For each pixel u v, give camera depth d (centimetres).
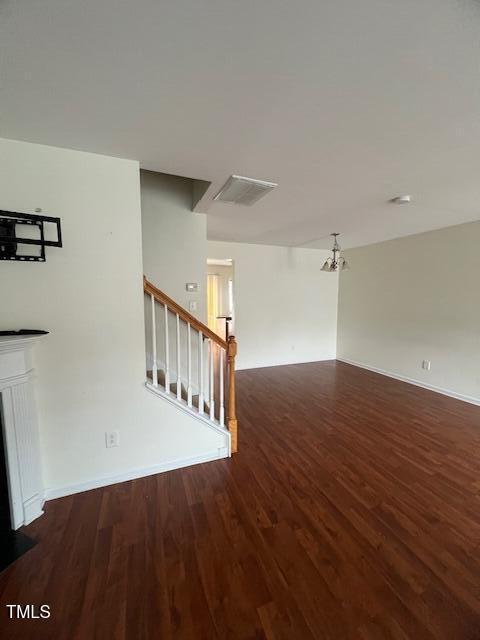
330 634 113
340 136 162
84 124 153
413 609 122
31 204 174
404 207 288
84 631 114
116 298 198
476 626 116
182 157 187
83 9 90
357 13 91
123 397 206
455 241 374
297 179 219
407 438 275
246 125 153
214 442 239
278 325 550
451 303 383
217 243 491
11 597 128
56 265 182
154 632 114
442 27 96
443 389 397
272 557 147
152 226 289
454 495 196
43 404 185
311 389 419
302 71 115
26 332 168
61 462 192
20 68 113
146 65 112
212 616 120
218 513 178
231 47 104
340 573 139
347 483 208
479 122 149
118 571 140
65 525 169
